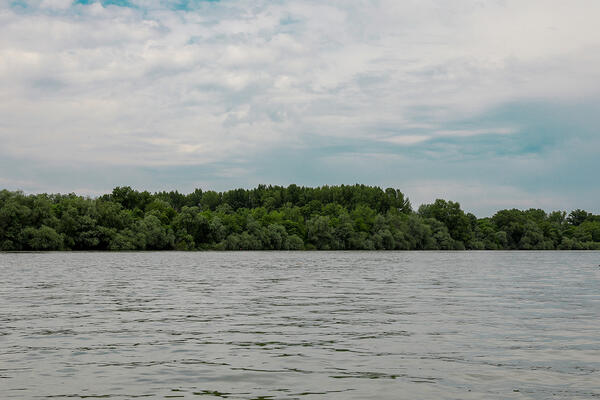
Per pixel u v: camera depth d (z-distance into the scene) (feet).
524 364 43.14
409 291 108.88
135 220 494.18
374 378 39.01
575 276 164.55
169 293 102.37
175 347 49.88
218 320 66.69
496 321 65.92
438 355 46.44
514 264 263.08
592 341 52.80
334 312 74.54
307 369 41.65
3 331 58.03
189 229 506.07
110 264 228.43
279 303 85.87
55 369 41.52
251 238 537.65
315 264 250.57
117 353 47.26
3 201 396.57
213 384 37.58
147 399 34.12
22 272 168.35
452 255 443.32
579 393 35.27
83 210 439.63
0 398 34.12
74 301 87.61
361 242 588.09
